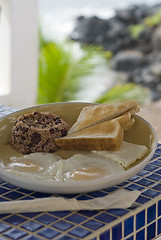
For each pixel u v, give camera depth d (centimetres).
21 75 323
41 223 78
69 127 106
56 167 88
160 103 507
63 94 379
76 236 75
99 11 775
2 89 320
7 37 311
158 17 775
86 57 377
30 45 324
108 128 95
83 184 80
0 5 309
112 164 90
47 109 107
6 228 77
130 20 786
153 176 95
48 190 81
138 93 681
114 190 89
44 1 728
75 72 377
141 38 773
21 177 81
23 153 96
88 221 79
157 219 87
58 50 374
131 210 82
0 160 93
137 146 94
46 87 377
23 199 85
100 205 82
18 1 309
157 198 86
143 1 787
